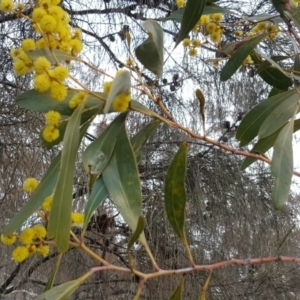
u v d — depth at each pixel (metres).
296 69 0.51
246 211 0.88
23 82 0.78
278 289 0.96
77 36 0.31
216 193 0.88
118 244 0.92
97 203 0.32
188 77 0.93
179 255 0.83
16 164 0.77
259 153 0.38
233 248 0.89
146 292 0.85
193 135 0.34
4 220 0.78
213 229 0.85
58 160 0.32
